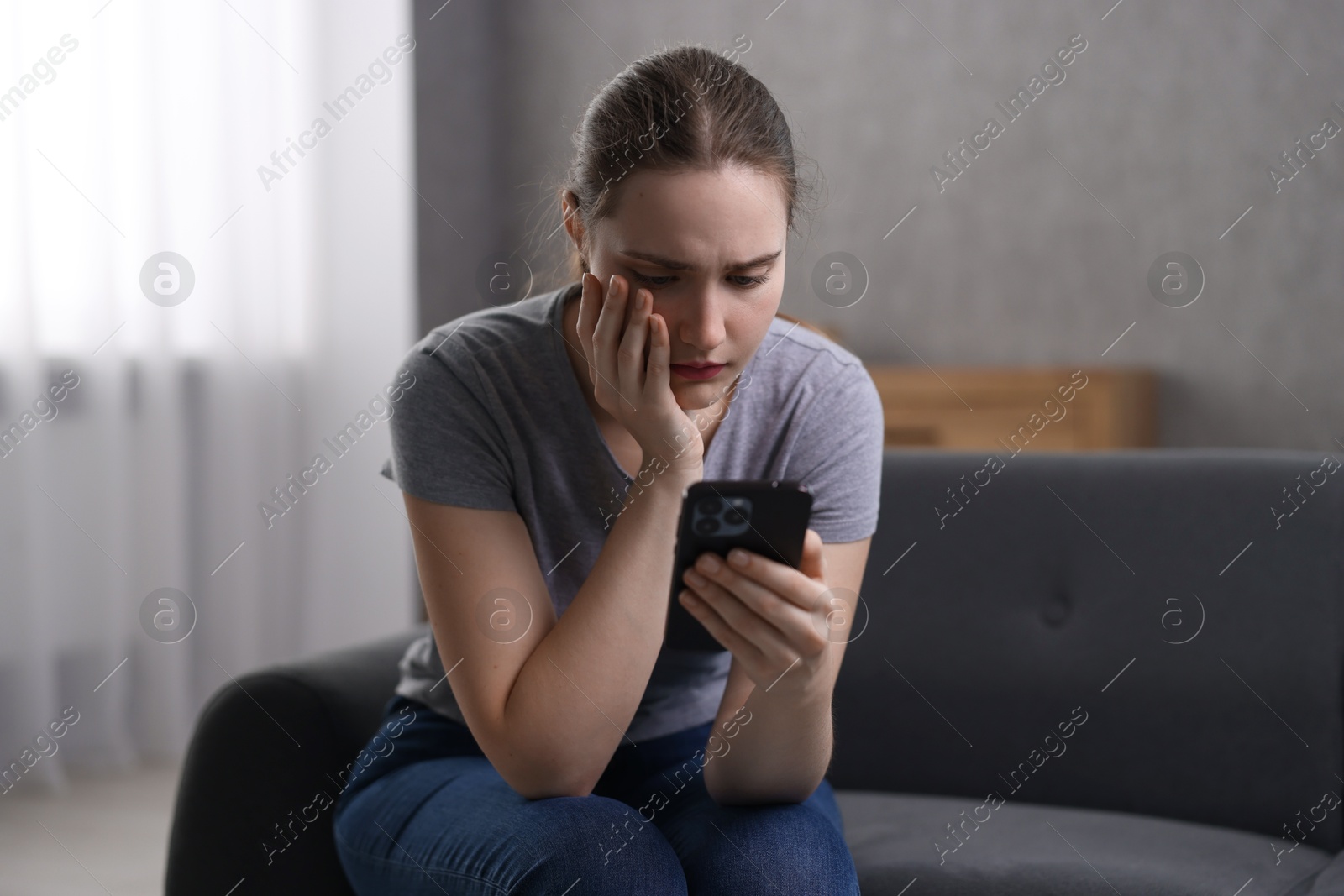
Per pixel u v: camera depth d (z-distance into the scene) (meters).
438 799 1.10
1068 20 3.64
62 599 2.77
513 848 0.97
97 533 2.81
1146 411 3.47
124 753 2.87
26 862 2.23
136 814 2.53
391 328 3.53
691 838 1.06
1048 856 1.24
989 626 1.54
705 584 0.97
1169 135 3.54
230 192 3.17
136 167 2.91
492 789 1.09
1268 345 3.44
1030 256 3.72
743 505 0.94
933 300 3.83
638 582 1.08
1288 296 3.42
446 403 1.15
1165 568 1.49
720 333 1.04
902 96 3.84
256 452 3.26
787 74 3.97
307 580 3.41
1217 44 3.47
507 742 1.04
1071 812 1.43
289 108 3.33
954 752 1.52
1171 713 1.45
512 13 4.18
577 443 1.18
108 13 2.84
